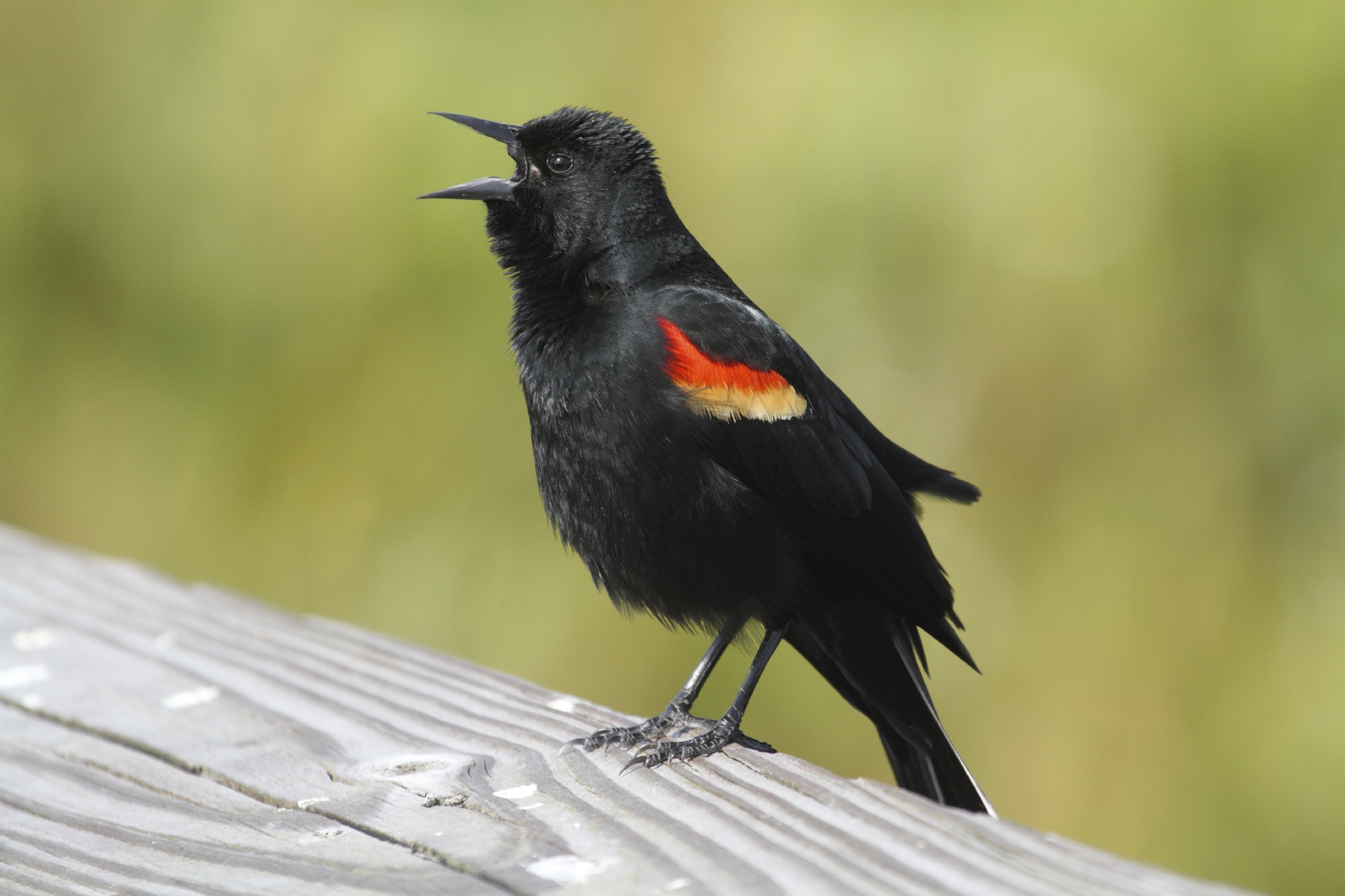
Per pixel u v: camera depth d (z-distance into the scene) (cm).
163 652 562
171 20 1341
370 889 348
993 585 1190
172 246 1308
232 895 353
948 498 709
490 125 655
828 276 1196
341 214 1245
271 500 1284
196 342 1305
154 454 1316
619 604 639
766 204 1200
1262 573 1170
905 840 349
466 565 1222
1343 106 1157
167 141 1315
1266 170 1177
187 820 405
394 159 1227
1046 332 1182
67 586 666
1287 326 1174
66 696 510
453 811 396
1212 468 1174
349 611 1245
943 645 644
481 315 1220
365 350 1254
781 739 1186
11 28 1377
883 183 1187
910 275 1195
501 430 1223
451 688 511
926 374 1194
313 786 422
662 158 1228
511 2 1263
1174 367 1184
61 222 1346
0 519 1348
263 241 1271
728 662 1190
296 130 1265
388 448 1250
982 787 1180
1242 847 1146
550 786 410
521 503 1220
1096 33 1211
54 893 362
